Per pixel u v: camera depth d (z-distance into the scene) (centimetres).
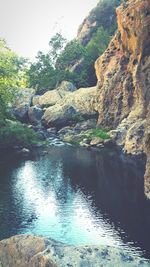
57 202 3819
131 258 1866
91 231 3109
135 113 7106
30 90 10381
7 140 6438
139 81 6912
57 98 9856
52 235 3031
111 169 5219
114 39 8544
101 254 1848
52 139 7712
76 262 1770
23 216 3444
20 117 9112
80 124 8406
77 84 11494
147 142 4219
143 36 6706
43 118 8869
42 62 12338
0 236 2997
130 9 7162
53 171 5069
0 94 7131
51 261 1758
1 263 2011
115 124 7938
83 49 12506
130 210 3584
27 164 5481
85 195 4050
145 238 2966
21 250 1908
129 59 7769
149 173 4078
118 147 6931
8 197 3962
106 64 8594
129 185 4412
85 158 5991
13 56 7838
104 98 8238
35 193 4097
